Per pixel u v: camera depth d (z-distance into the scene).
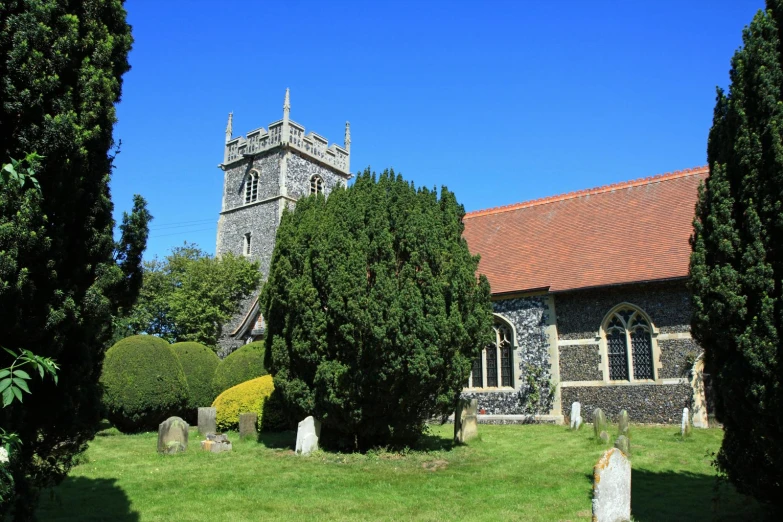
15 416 5.21
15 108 5.21
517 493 8.68
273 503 8.17
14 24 5.30
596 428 13.31
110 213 6.33
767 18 7.17
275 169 37.66
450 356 11.04
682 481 9.47
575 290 17.44
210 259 37.34
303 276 11.54
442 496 8.53
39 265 5.27
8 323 4.97
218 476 9.90
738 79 7.24
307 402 11.66
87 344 6.11
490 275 19.84
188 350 20.42
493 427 16.69
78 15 5.99
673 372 15.97
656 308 16.48
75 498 8.50
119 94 6.64
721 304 6.65
